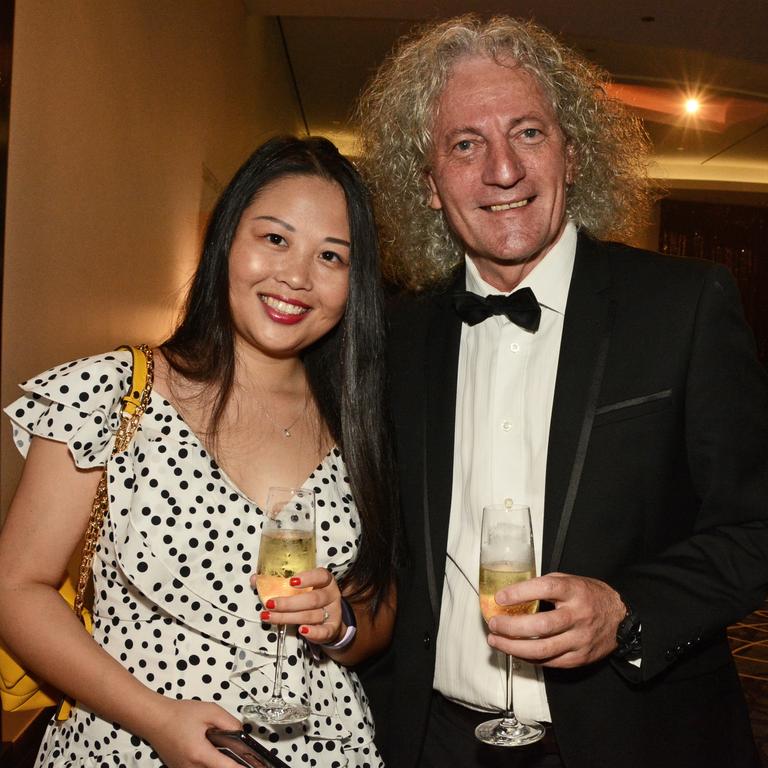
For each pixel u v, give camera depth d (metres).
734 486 1.83
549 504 1.91
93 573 1.89
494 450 2.04
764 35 7.35
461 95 2.04
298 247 1.96
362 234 2.06
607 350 1.94
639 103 10.95
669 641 1.73
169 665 1.82
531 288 2.07
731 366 1.86
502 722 1.81
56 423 1.80
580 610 1.63
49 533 1.82
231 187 2.02
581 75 2.23
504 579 1.68
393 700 2.07
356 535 2.07
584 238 2.14
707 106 11.01
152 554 1.82
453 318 2.21
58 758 1.85
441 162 2.08
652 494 1.87
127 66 4.66
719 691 1.96
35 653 1.74
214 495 1.89
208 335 2.01
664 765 1.85
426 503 2.09
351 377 2.10
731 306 1.90
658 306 1.93
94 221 4.23
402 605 2.11
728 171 14.40
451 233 2.35
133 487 1.84
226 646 1.85
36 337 3.50
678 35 7.44
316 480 2.05
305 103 12.00
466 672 2.00
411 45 2.32
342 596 2.04
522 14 7.14
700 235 15.66
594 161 2.20
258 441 2.03
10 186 3.17
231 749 1.62
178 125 5.86
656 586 1.78
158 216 5.51
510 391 2.06
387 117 2.35
